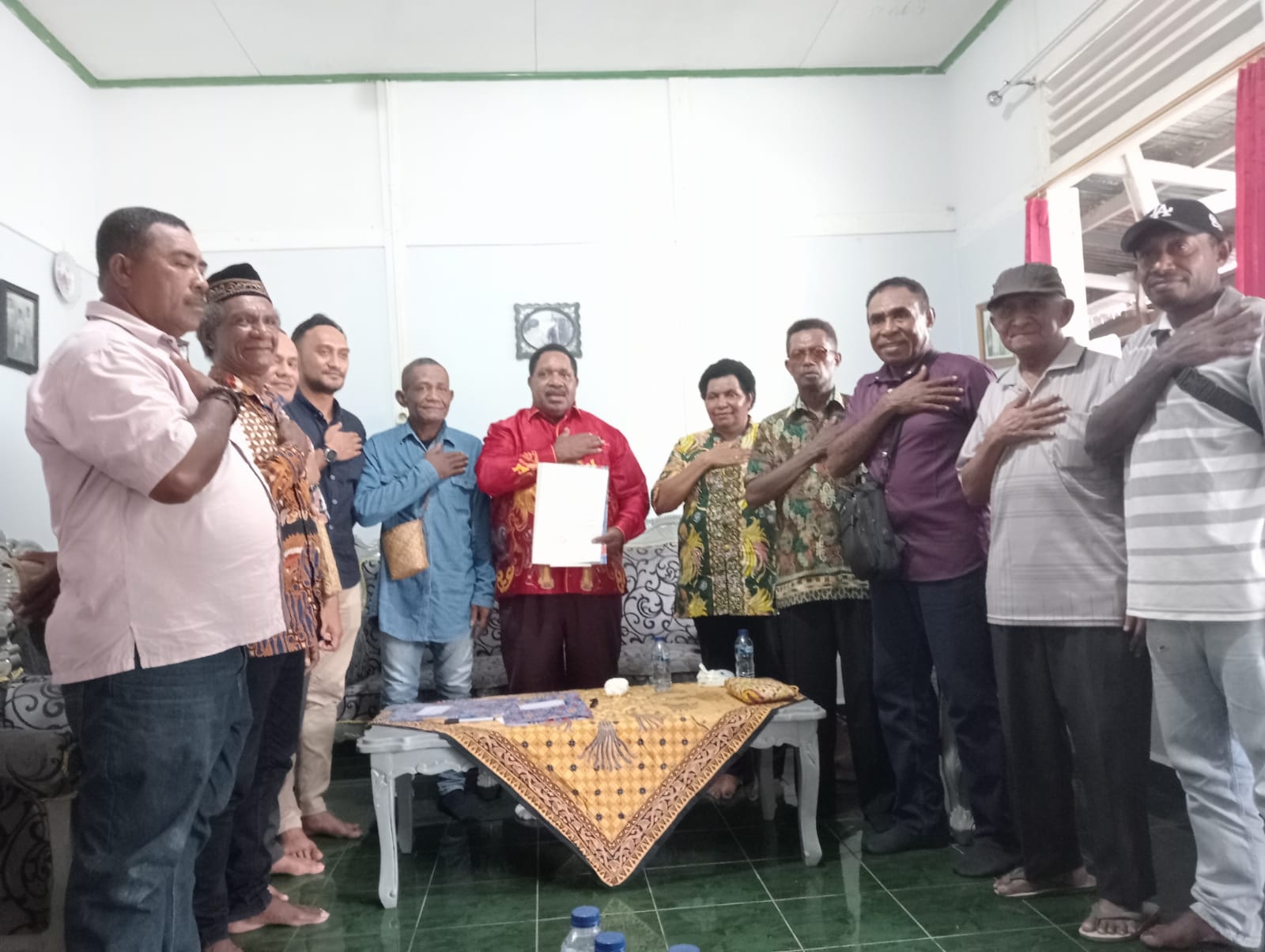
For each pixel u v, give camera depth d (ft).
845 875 7.70
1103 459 6.36
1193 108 8.97
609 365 13.87
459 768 7.51
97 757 4.45
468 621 9.87
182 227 4.87
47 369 4.53
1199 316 5.82
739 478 9.59
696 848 8.50
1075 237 10.94
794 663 8.93
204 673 4.65
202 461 4.39
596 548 9.02
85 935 4.40
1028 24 11.94
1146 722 6.35
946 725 8.79
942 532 7.64
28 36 11.50
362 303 13.62
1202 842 5.88
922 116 14.37
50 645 4.59
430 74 13.71
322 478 8.77
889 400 7.70
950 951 6.24
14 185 10.90
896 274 14.25
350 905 7.49
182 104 13.47
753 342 14.07
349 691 11.06
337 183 13.64
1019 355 6.89
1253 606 5.44
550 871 8.14
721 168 14.14
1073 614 6.48
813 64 14.10
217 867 6.18
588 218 13.93
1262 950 5.65
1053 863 6.98
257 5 11.71
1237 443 5.54
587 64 13.70
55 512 4.61
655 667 9.05
